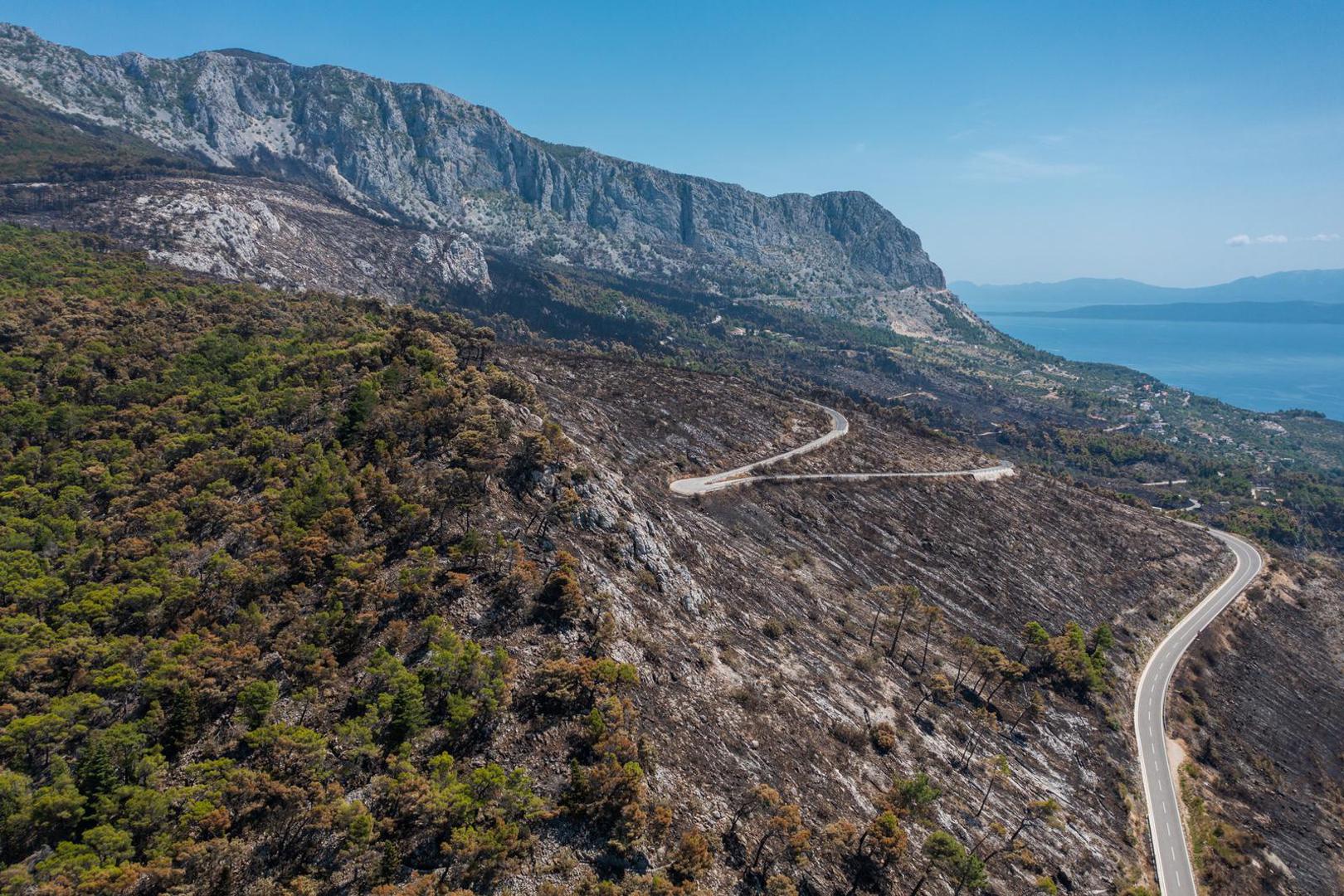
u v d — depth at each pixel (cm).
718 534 10075
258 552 5691
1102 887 6631
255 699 4409
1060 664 9500
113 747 4041
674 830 4722
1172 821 7869
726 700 6322
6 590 5059
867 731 7044
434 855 4025
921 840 5941
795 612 8788
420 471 7019
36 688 4409
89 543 5744
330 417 7756
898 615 9850
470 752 4703
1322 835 8319
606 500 7756
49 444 7069
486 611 5716
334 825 3944
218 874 3634
